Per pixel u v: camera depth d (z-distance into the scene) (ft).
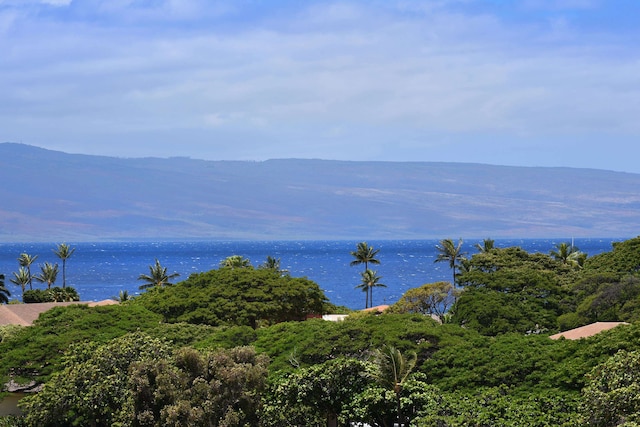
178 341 223.92
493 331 255.29
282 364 194.18
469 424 146.00
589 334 197.36
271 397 167.02
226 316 278.67
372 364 171.83
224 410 147.23
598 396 125.39
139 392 147.64
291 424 166.71
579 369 163.63
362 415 160.66
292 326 220.02
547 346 183.32
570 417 141.49
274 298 291.17
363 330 204.13
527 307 266.57
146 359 155.33
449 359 187.32
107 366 163.94
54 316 238.27
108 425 162.20
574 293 278.05
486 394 158.40
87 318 233.76
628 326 175.94
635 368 128.26
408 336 201.36
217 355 152.87
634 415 118.73
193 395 146.72
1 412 204.44
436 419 148.66
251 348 158.61
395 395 160.86
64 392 161.27
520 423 143.64
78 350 176.14
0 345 219.00
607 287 260.42
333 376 167.63
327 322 225.15
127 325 233.96
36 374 205.57
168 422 141.18
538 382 168.14
